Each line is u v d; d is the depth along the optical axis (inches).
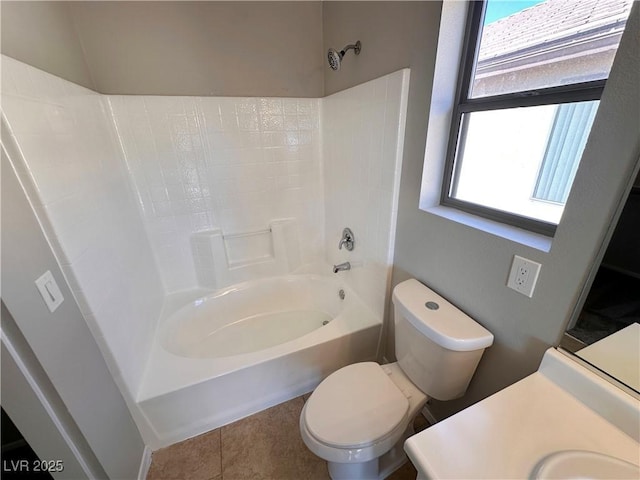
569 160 29.9
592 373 27.3
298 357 58.6
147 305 61.7
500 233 35.0
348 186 69.2
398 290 47.6
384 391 44.6
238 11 62.9
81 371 35.2
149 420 49.9
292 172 80.8
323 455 38.1
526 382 29.9
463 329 38.4
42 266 31.1
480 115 39.3
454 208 45.9
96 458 36.2
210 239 76.5
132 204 63.8
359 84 57.6
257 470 50.1
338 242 80.8
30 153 31.1
